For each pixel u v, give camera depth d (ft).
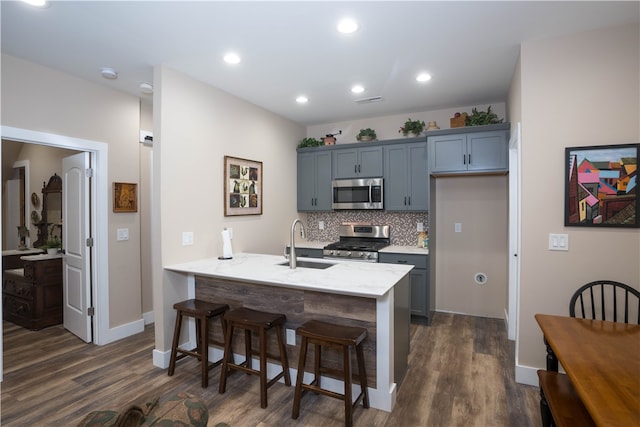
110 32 7.95
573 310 7.11
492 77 10.78
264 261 10.48
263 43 8.52
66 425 7.07
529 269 8.48
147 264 12.93
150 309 13.05
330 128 16.46
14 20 7.41
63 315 13.03
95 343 11.23
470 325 12.91
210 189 11.15
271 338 9.11
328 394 7.03
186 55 9.14
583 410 5.07
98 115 11.12
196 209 10.63
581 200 7.99
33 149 17.48
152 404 3.01
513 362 9.81
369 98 12.76
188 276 10.29
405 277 9.04
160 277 9.55
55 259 13.07
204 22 7.54
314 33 8.06
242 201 12.52
